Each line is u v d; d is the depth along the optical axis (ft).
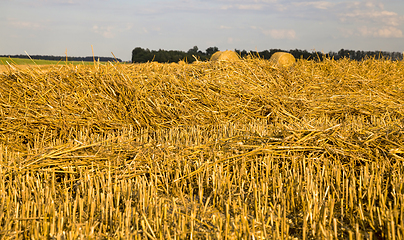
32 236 7.70
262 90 20.15
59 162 11.82
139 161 12.12
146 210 9.37
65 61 19.17
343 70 26.81
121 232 7.84
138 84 18.65
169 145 13.32
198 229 8.63
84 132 16.72
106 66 19.34
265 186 10.16
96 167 11.78
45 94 17.25
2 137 15.88
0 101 16.89
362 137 13.03
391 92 23.39
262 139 12.90
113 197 10.09
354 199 9.62
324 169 11.10
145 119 17.66
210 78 20.15
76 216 9.11
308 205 8.89
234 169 11.29
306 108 19.52
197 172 11.41
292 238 8.14
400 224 8.20
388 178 10.69
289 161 12.10
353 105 19.81
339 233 8.50
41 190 9.89
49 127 16.63
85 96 17.54
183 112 18.02
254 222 8.46
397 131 12.78
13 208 9.32
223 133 15.38
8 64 18.06
